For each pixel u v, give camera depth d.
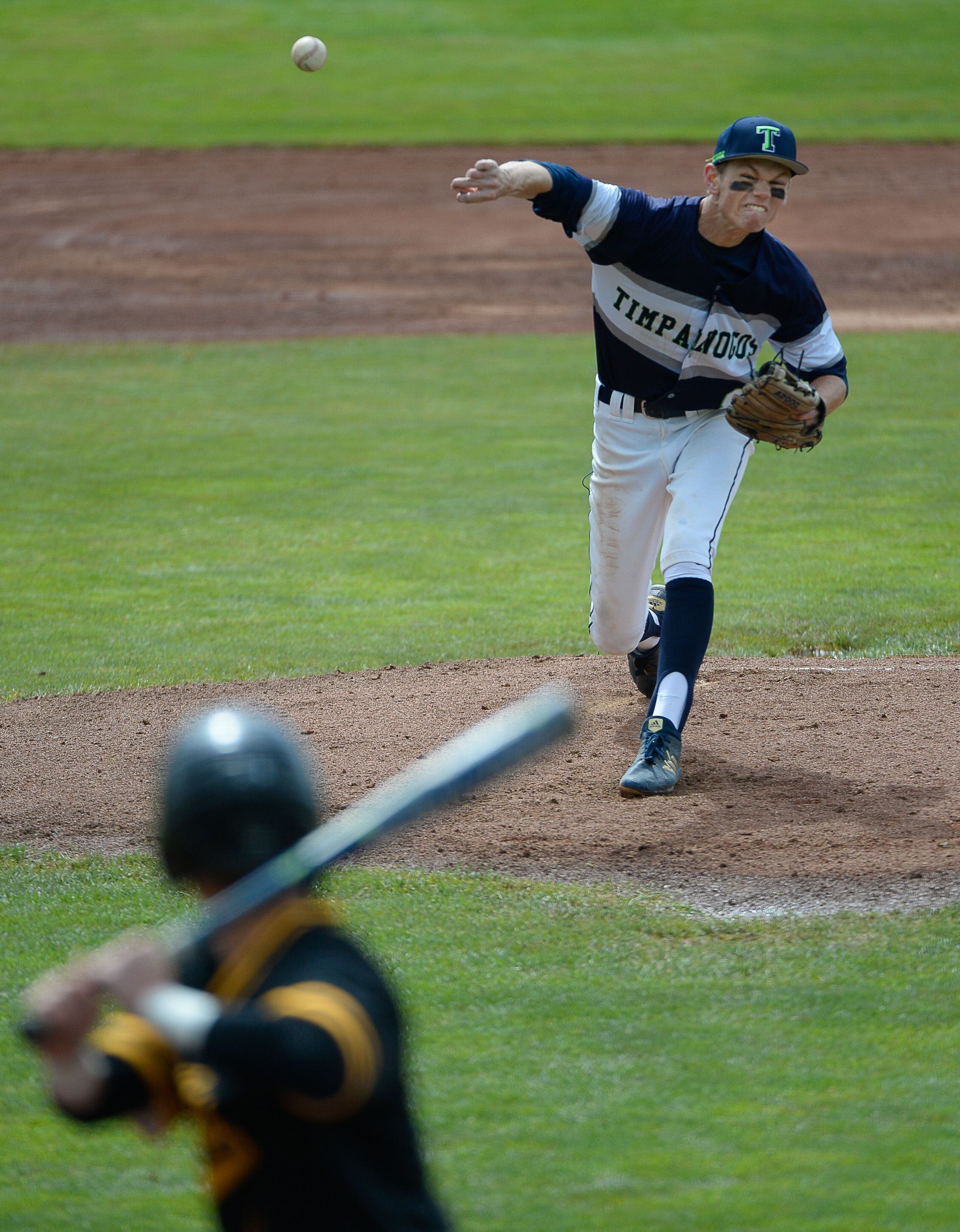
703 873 17.61
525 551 37.88
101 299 76.00
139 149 106.69
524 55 130.00
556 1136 11.94
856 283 77.31
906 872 17.23
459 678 26.52
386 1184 6.82
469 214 93.06
